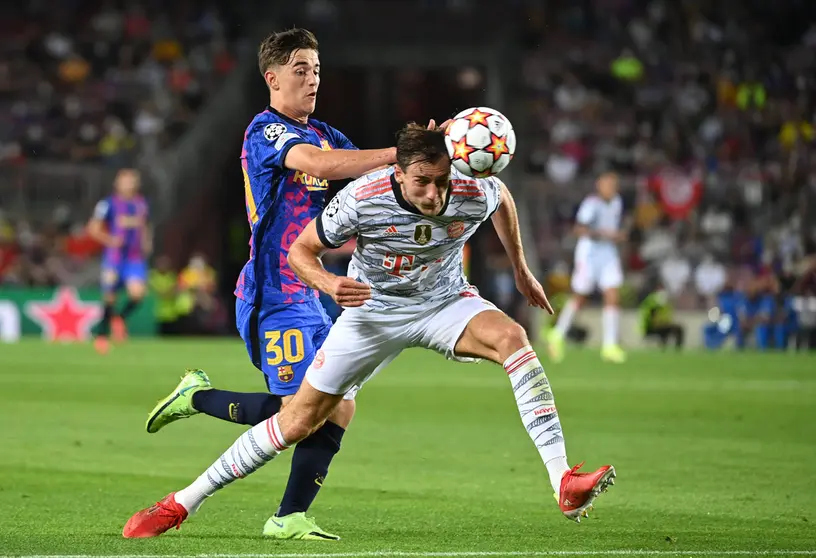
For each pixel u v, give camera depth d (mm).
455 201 17609
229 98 100125
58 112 105062
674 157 104312
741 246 89250
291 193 19875
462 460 28719
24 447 29969
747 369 57312
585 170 104312
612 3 118625
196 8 116750
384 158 17984
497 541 18797
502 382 50250
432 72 113875
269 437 18672
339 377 18484
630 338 79875
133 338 80062
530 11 115062
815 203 90500
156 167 90125
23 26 114312
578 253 63219
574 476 17172
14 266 85750
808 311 77375
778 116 106625
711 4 117375
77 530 19484
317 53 20328
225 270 101375
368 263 18219
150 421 20594
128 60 111500
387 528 20109
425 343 18969
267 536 19062
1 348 67312
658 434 33906
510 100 107500
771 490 24641
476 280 93250
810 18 116000
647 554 17641
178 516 18906
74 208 88938
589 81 113375
